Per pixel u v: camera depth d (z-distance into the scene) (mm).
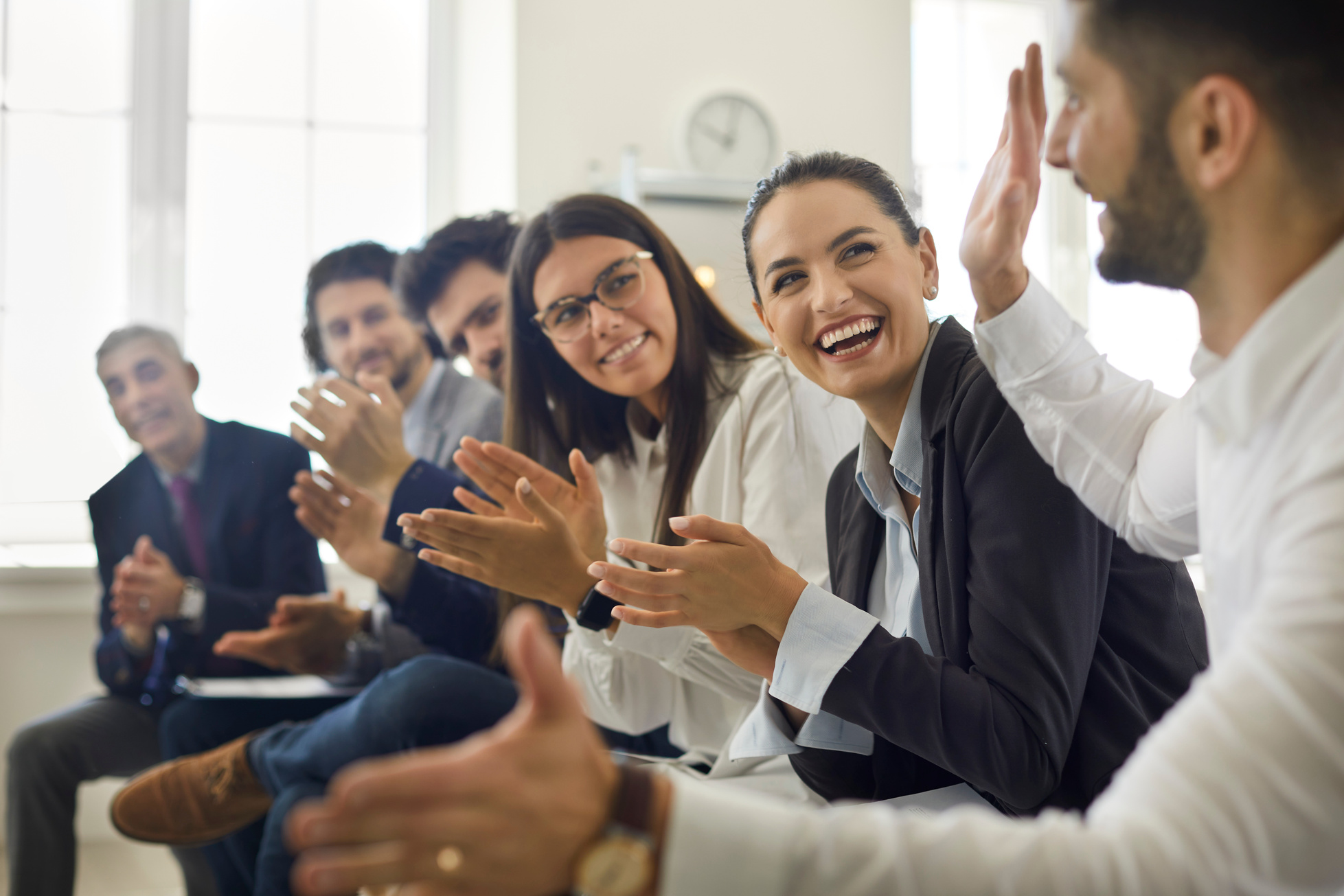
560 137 3307
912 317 1072
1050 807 928
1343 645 482
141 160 3295
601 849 489
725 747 1262
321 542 2994
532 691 483
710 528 948
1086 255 4113
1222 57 564
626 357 1617
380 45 3557
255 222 3406
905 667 902
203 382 3336
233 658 2221
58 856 2000
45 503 3086
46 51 3232
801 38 3566
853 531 1210
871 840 513
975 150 4129
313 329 2682
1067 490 921
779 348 1158
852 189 1078
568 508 1221
